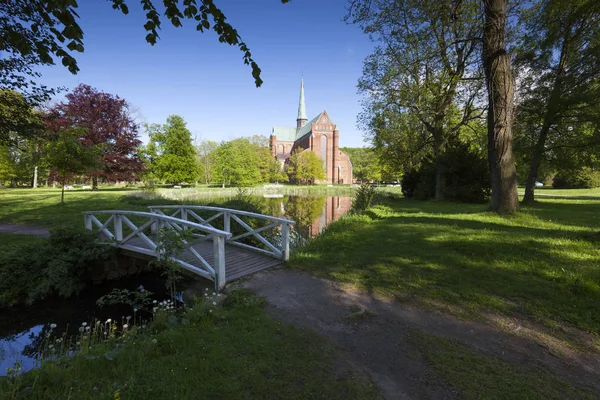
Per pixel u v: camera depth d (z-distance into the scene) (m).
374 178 58.59
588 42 12.34
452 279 4.70
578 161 14.11
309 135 75.50
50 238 6.75
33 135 11.63
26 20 3.95
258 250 6.73
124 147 27.12
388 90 17.44
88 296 6.48
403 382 2.43
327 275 5.22
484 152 20.53
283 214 18.72
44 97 10.50
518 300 3.91
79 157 15.34
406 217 11.30
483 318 3.53
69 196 21.03
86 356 2.61
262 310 3.85
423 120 18.61
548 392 2.28
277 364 2.64
